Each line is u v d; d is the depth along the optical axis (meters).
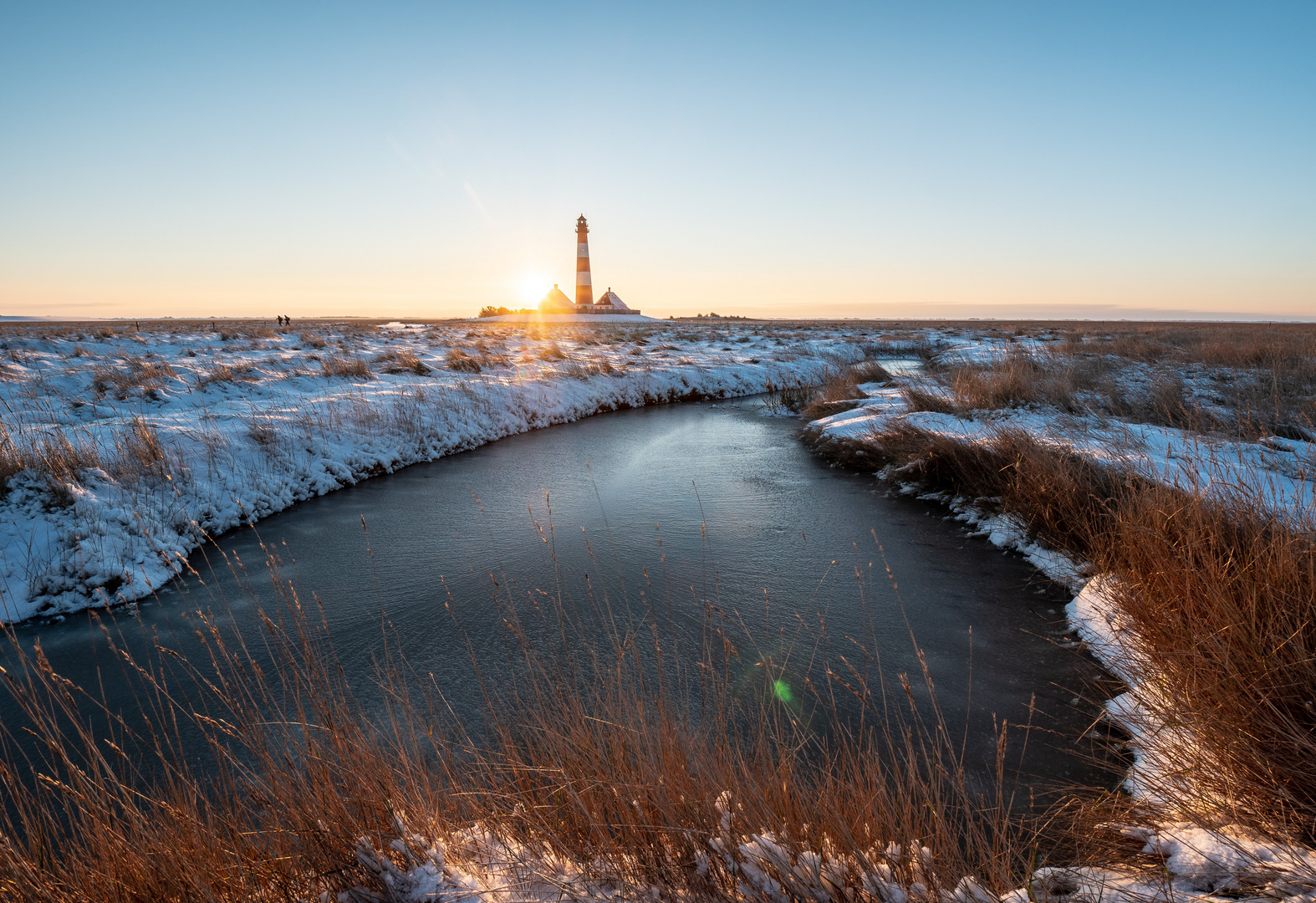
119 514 6.54
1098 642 4.34
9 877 1.96
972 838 2.68
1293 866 1.93
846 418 12.49
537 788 2.61
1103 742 3.42
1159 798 2.69
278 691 4.09
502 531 7.16
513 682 4.12
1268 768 2.22
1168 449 6.09
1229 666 2.48
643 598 5.36
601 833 2.21
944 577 5.72
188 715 3.87
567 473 9.83
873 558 6.19
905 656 4.41
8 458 6.76
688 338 40.16
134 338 22.19
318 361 18.59
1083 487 6.08
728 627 4.83
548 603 5.31
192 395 12.48
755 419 15.35
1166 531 4.01
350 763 2.52
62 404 10.81
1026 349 19.41
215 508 7.44
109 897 2.03
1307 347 16.47
